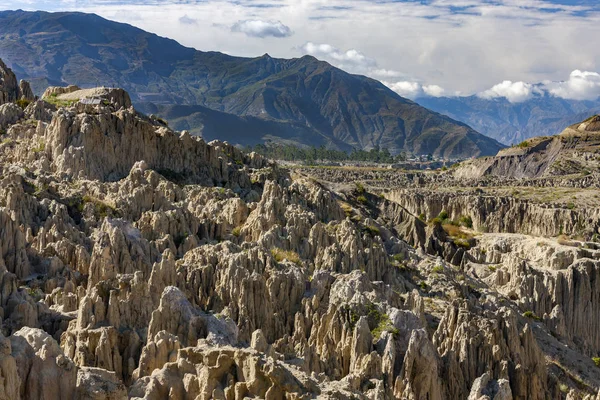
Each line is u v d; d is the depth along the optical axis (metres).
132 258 89.38
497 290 155.38
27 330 53.50
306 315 88.06
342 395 56.72
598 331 158.88
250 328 81.31
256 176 163.88
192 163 154.88
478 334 91.88
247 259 94.75
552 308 153.75
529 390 90.81
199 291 87.00
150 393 54.12
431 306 109.81
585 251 178.62
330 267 111.19
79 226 104.94
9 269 82.88
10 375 47.94
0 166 122.19
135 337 65.44
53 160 134.88
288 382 54.53
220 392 53.66
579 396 104.19
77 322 67.38
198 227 116.62
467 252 190.50
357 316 84.81
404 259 139.38
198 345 66.56
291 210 129.75
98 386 51.53
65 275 84.81
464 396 84.94
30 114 161.00
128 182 127.44
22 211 97.69
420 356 78.44
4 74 187.62
